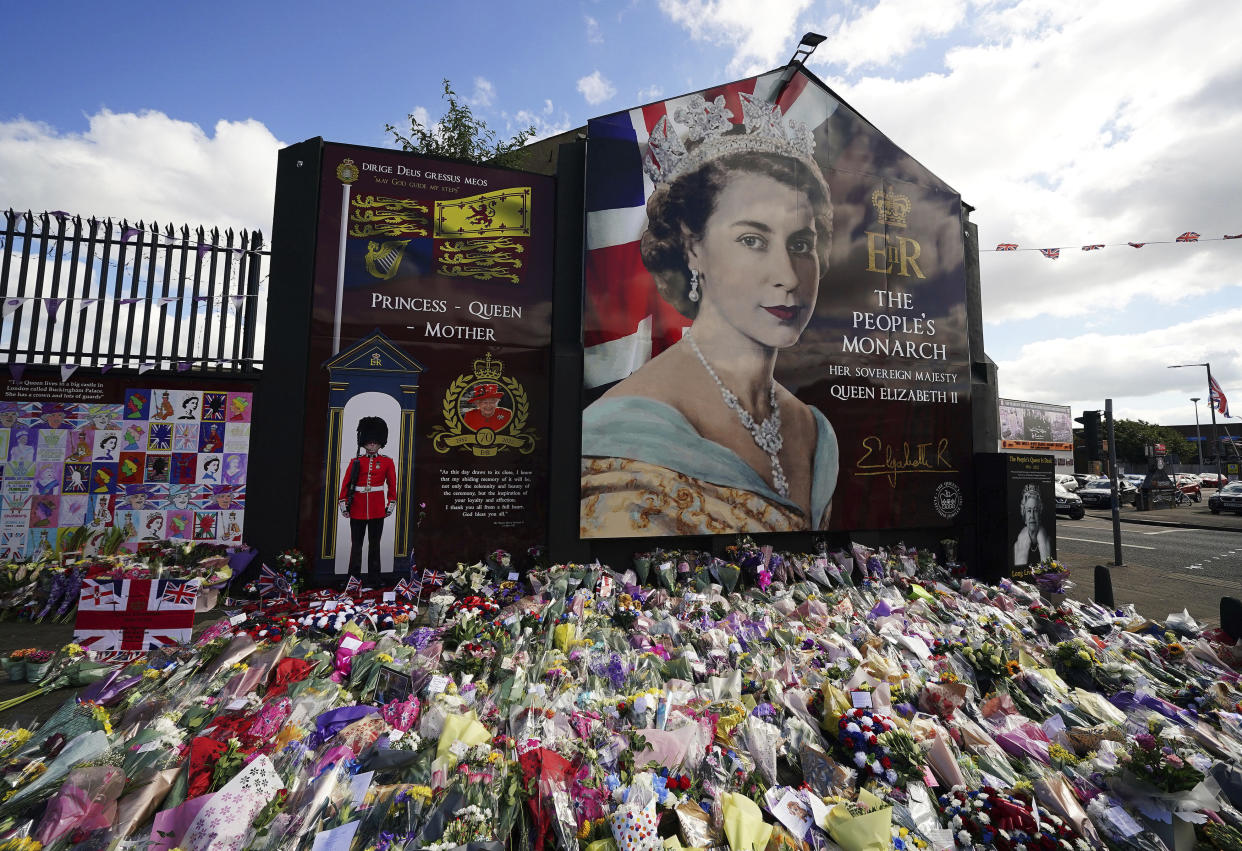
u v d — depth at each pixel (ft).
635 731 11.57
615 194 27.58
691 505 27.48
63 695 14.66
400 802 9.07
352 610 19.49
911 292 32.78
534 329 27.25
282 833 8.27
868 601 24.21
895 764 11.64
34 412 23.13
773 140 30.09
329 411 24.53
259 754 10.20
